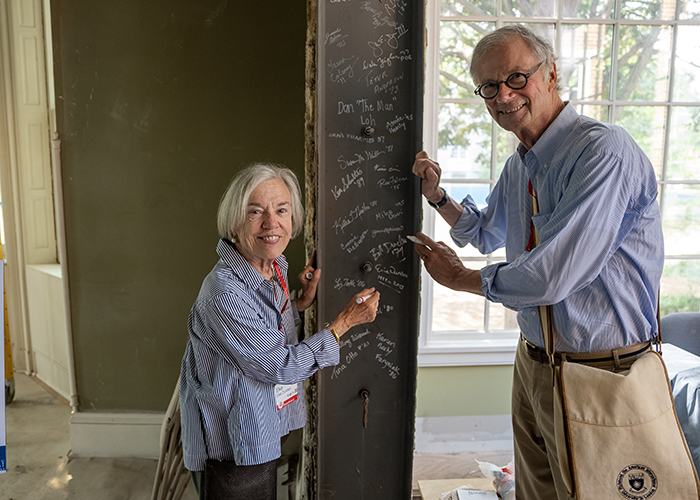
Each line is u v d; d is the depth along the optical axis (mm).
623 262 1485
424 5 1704
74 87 2498
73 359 2721
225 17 2469
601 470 1405
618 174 1396
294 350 1545
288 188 1627
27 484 2539
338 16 1729
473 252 2900
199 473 1660
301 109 2549
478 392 2889
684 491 1381
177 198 2596
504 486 2354
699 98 2809
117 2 2439
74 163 2559
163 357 2717
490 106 1585
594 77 2768
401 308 1876
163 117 2531
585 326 1510
